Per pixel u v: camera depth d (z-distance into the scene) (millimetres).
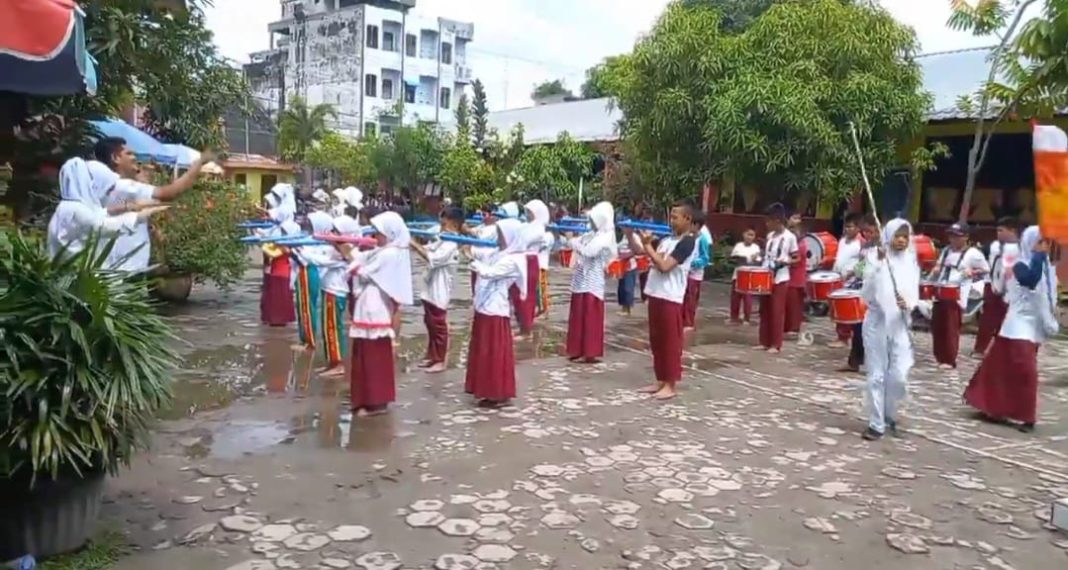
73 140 8180
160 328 4051
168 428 5988
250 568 3865
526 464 5422
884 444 6105
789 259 9922
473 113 30359
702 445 5949
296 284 8648
